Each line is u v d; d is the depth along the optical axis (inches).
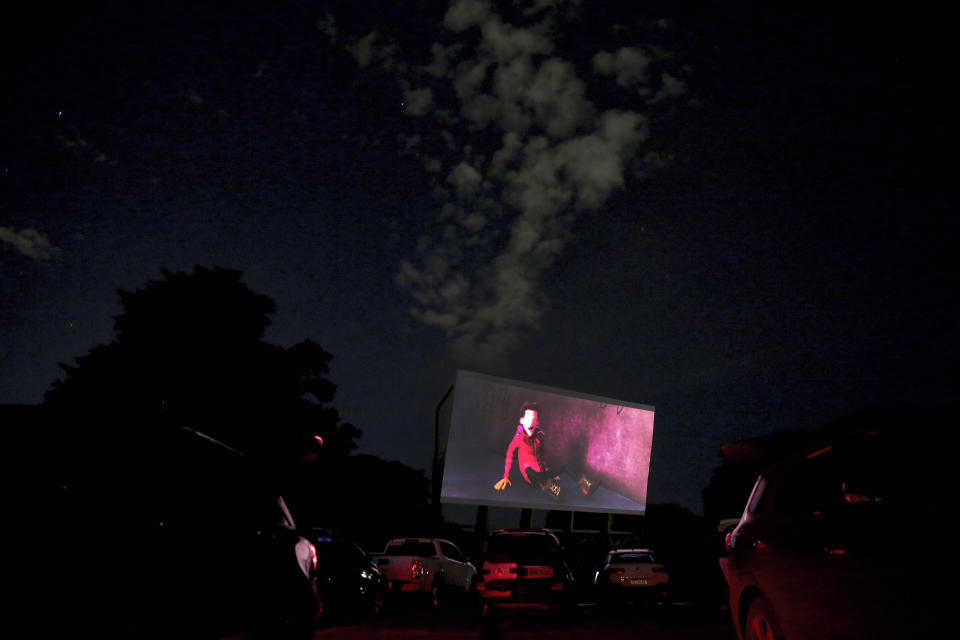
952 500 163.8
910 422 186.2
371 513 1444.4
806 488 212.1
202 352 1121.4
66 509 153.4
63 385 1061.8
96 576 153.6
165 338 1105.4
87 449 167.5
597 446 1487.5
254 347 1168.2
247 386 1130.0
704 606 879.1
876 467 187.6
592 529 1513.3
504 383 1395.2
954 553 156.5
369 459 1476.4
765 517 227.9
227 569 186.2
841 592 184.2
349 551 603.2
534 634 503.5
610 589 773.9
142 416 186.4
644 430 1558.8
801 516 207.6
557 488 1418.6
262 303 1177.4
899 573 167.8
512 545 576.4
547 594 556.4
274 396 1146.7
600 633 511.2
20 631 143.6
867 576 176.4
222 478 198.7
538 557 568.4
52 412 175.0
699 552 1012.5
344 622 602.9
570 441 1455.5
